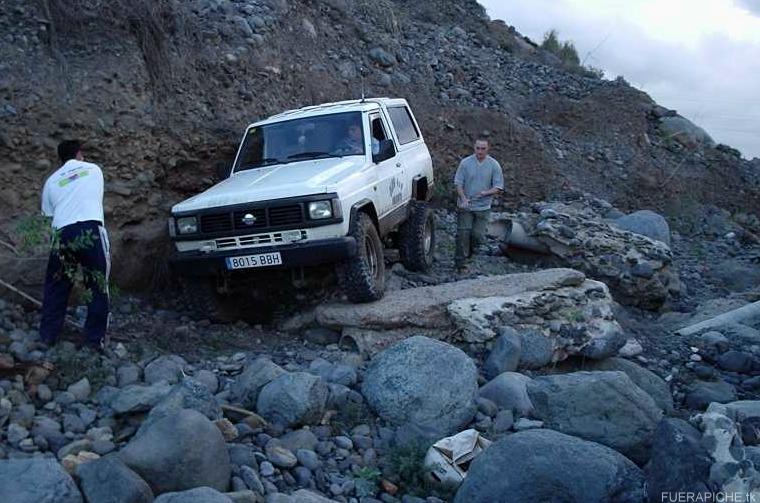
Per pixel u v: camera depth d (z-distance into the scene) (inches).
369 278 298.8
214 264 291.6
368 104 367.6
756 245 617.6
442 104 624.4
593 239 414.6
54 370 238.4
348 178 305.3
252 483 193.2
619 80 860.6
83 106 318.3
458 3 916.0
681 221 648.4
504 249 442.3
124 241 325.1
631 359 323.3
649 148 732.7
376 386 244.1
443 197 546.6
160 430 187.8
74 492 169.9
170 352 279.3
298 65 510.0
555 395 230.4
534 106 732.7
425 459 214.2
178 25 398.9
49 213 257.9
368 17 674.8
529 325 302.5
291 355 288.2
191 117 375.2
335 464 217.0
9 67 306.3
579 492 178.7
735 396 297.7
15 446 198.4
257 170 339.0
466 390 240.7
